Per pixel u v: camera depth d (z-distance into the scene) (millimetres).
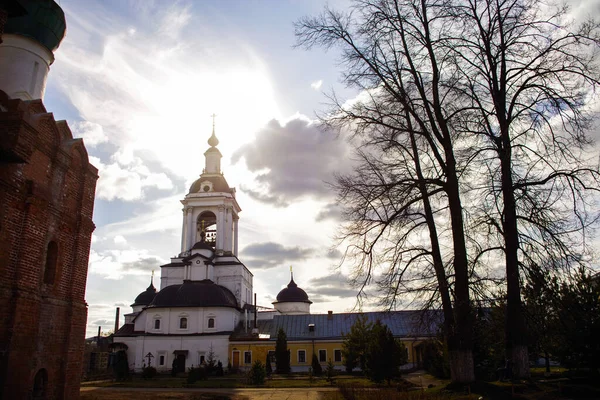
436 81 19047
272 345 59875
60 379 15805
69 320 16438
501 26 18234
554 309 17797
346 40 20125
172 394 31797
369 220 18875
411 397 17453
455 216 17953
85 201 18031
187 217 73125
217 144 79688
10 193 13820
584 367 20438
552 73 17406
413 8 19344
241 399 28594
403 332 58188
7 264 13539
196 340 60906
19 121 13227
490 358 26469
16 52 19484
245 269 74062
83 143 18016
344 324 63812
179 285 66938
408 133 19562
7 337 13156
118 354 60312
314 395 30375
